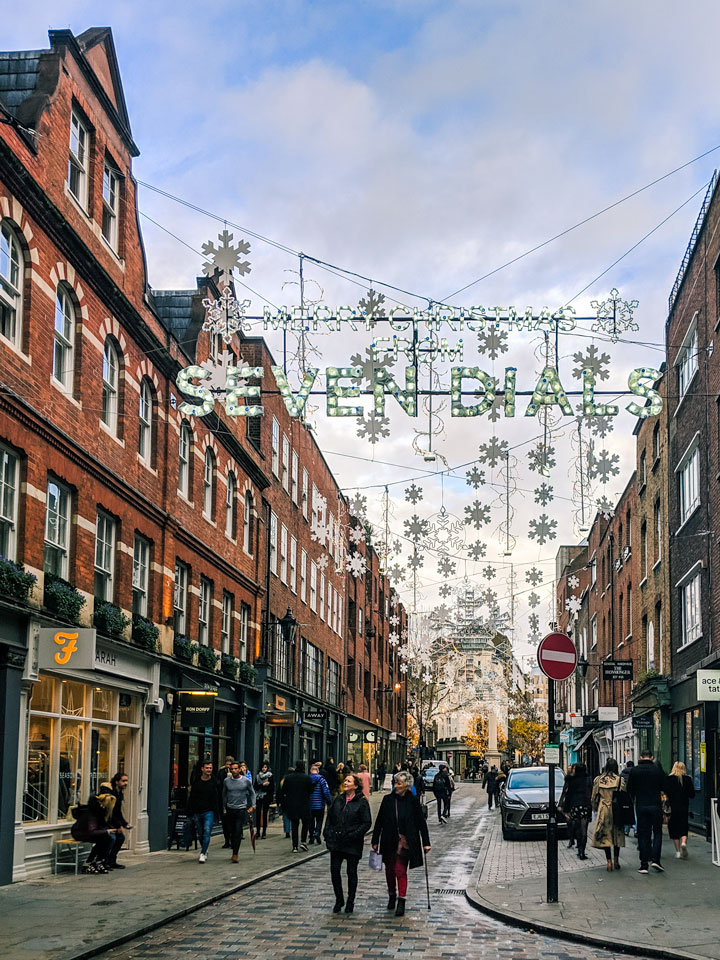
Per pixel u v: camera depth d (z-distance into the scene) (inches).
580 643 2361.0
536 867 703.1
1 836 560.1
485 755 4680.1
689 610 1043.9
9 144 588.7
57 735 654.5
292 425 1539.1
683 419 1066.1
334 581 1948.8
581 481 533.6
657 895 537.3
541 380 484.4
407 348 477.4
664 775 642.8
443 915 496.4
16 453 603.5
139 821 797.9
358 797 510.6
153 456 869.2
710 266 919.0
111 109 769.6
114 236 789.2
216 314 477.1
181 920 470.6
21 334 613.9
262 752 1243.8
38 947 385.4
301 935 429.7
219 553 1071.6
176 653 903.1
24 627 592.7
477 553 574.6
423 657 1359.5
